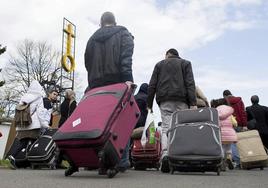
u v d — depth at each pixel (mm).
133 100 5051
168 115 6824
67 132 4551
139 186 3803
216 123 6008
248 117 10867
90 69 5703
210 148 5785
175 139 5988
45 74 44250
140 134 7793
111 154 4625
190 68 6832
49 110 8422
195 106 6781
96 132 4406
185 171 6141
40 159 7496
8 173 5832
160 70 6926
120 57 5547
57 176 5039
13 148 8336
